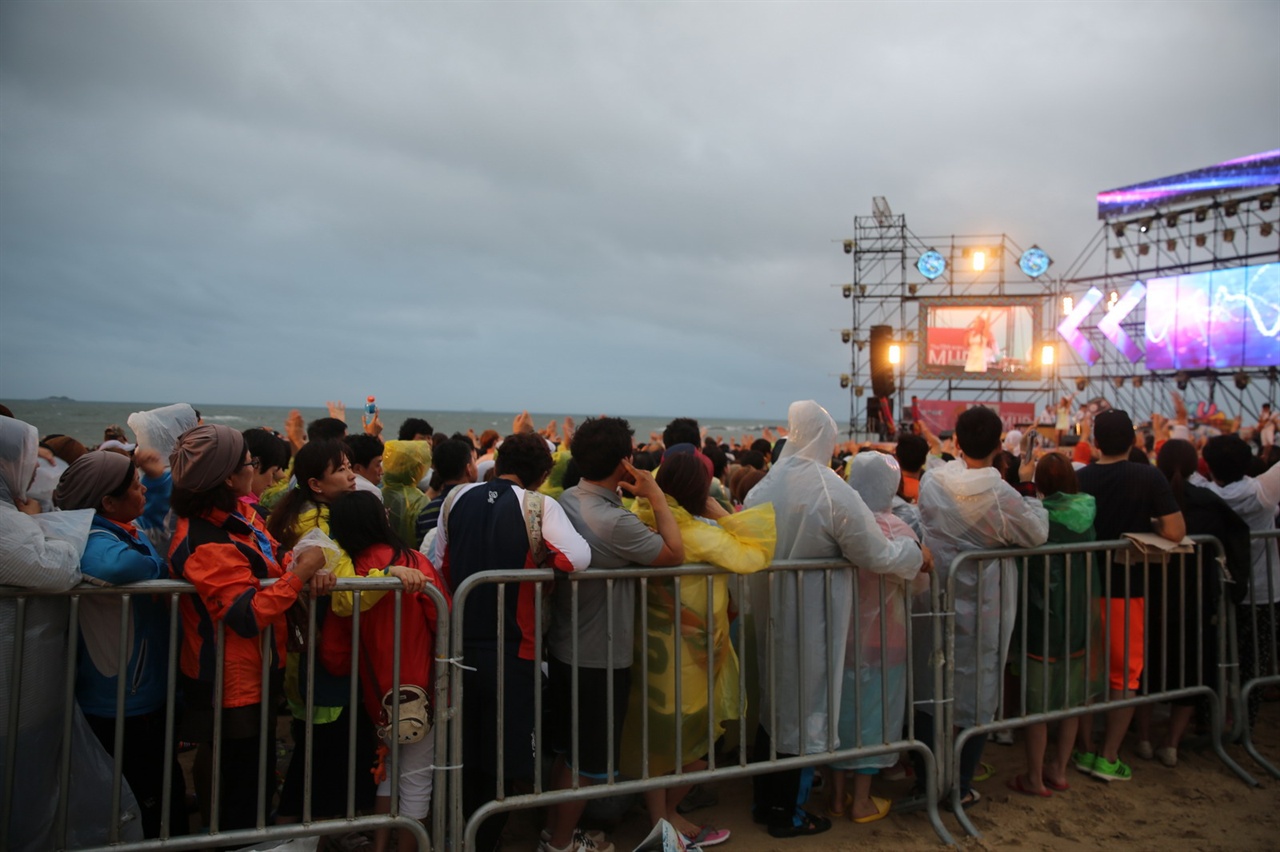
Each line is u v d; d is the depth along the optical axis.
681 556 3.45
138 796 3.15
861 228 25.86
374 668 3.26
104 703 3.04
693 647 3.63
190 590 2.91
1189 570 4.77
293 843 3.17
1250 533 4.82
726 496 5.77
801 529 3.82
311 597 2.99
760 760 3.97
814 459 3.95
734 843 3.81
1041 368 24.94
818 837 3.87
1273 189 20.95
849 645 3.92
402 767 3.29
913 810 4.13
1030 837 3.88
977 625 4.09
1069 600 4.32
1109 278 26.39
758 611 3.96
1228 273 22.33
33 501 3.19
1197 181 22.83
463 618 3.30
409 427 6.97
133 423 4.01
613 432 3.49
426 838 3.14
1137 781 4.53
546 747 3.84
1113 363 26.41
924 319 25.62
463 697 3.31
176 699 3.39
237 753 3.11
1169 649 4.70
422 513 4.60
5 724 2.73
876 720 3.95
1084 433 12.98
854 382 25.89
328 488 3.58
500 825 3.46
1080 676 4.43
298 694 3.33
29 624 2.80
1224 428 15.35
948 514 4.22
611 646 3.37
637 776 3.62
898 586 4.01
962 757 4.16
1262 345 21.47
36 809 2.88
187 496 3.02
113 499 3.13
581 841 3.56
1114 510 4.60
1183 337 23.38
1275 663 5.19
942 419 25.19
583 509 3.47
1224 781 4.53
